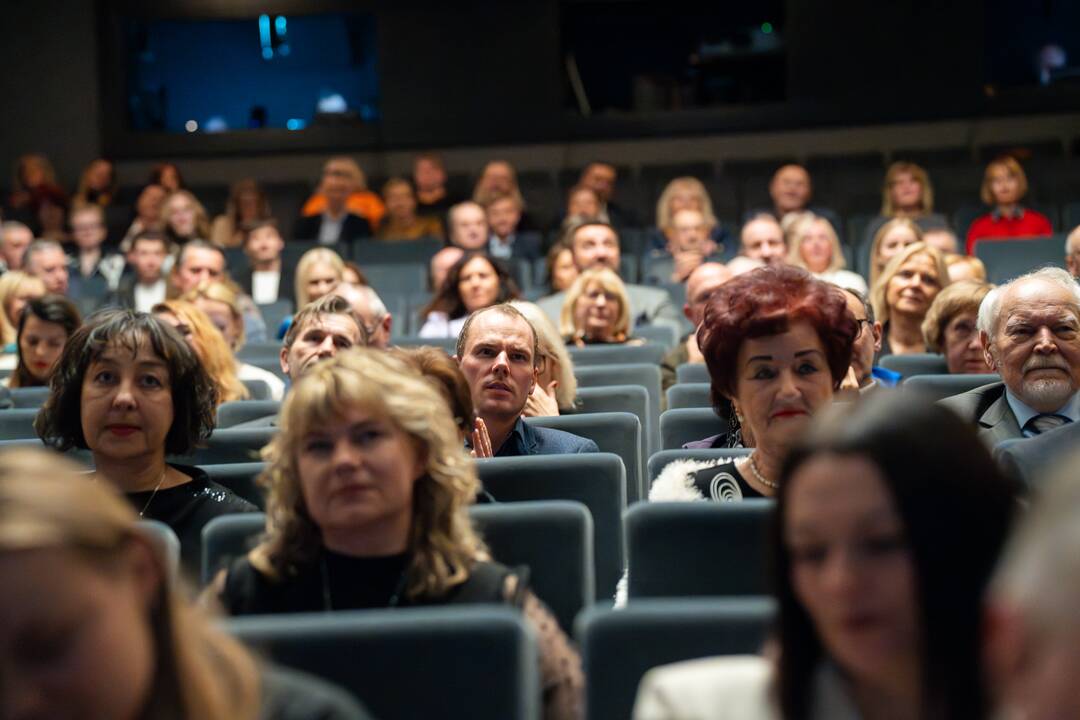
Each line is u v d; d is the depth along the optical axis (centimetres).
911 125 1111
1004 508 137
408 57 1142
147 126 1156
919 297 516
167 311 452
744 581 235
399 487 211
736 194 1002
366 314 464
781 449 266
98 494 127
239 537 244
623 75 1134
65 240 958
